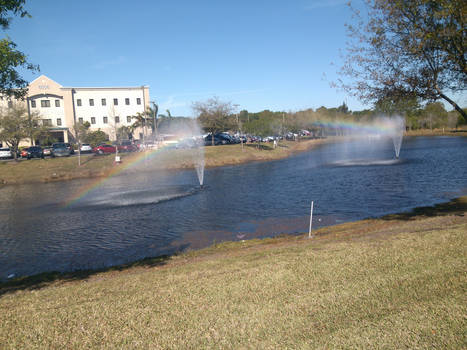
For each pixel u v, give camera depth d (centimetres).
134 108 7769
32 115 4369
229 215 1669
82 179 3462
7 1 810
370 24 1088
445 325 404
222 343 420
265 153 5234
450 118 8138
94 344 450
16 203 2353
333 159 4231
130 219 1695
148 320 502
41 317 557
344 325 430
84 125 6462
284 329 438
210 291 591
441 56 1027
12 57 843
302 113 8950
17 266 1127
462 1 913
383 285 538
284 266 686
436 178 2372
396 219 1322
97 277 907
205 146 5403
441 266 590
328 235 1123
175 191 2466
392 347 373
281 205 1830
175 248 1214
